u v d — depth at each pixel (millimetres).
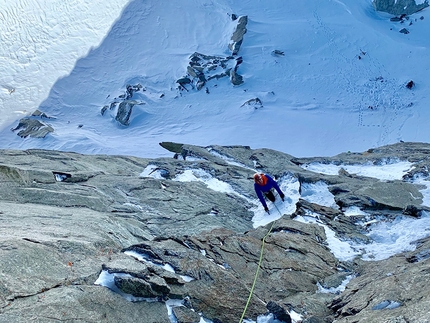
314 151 49281
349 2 78938
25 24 69000
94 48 71000
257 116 56031
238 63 65688
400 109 57031
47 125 54188
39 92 62562
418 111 56406
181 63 67375
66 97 62438
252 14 77312
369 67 65500
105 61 69188
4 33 67375
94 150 48625
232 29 73188
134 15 76312
